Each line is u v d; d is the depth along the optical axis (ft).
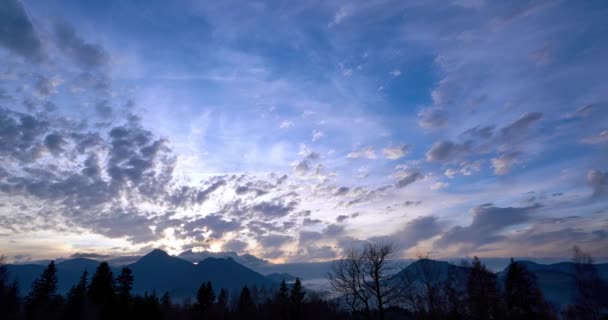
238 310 288.30
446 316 146.20
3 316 213.87
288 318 249.75
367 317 131.64
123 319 164.55
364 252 138.41
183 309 313.32
